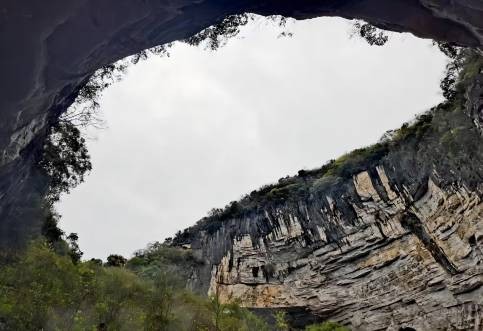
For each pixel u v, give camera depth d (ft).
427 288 123.03
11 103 22.90
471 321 108.99
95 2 23.97
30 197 37.81
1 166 26.99
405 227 135.74
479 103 90.63
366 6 34.01
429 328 119.03
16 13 20.93
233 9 32.48
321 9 34.32
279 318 84.17
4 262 35.78
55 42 23.88
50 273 40.32
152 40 30.86
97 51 27.32
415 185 133.18
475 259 109.60
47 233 53.62
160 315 46.03
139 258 142.20
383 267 137.90
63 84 26.91
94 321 38.32
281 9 33.94
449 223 119.03
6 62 21.70
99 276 53.16
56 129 37.70
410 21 34.78
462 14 31.37
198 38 35.24
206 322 59.16
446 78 101.04
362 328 135.54
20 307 32.22
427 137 128.77
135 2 25.88
